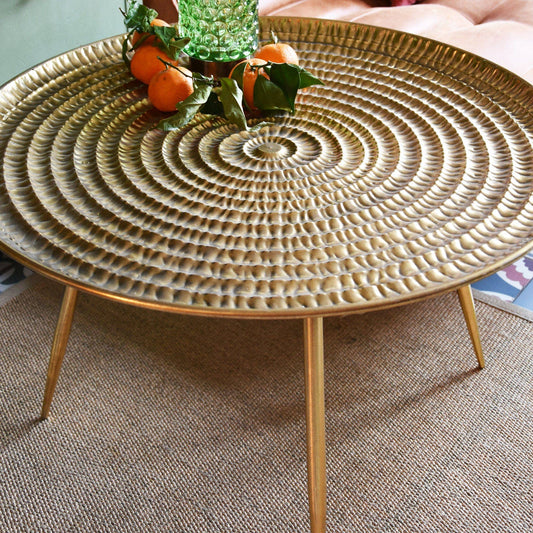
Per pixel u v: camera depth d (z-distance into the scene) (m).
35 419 0.95
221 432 0.95
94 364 1.05
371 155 0.82
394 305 0.58
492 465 0.91
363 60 1.03
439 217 0.70
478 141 0.83
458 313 1.17
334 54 1.05
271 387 1.02
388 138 0.85
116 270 0.62
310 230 0.69
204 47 0.97
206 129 0.87
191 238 0.67
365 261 0.64
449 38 1.31
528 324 1.14
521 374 1.05
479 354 1.04
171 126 0.82
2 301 1.16
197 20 0.95
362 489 0.87
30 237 0.65
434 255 0.64
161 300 0.58
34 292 1.18
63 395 0.99
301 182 0.76
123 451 0.91
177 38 0.94
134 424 0.95
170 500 0.85
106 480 0.87
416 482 0.88
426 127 0.86
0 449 0.91
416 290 0.59
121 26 1.50
